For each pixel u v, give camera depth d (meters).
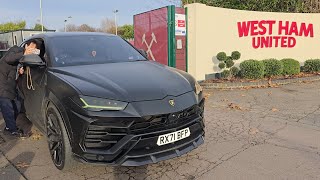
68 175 3.32
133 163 2.95
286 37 11.36
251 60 9.50
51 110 3.41
